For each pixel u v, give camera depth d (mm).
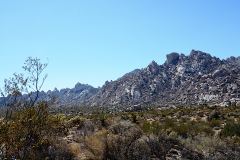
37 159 15242
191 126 30922
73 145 19266
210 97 165375
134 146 21078
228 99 152625
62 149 18016
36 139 10531
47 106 10469
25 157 10312
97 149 19922
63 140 19297
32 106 10273
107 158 19703
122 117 37719
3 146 10148
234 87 168125
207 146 24312
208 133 29312
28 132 10227
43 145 17000
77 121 25750
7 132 10047
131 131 23406
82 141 20734
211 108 66312
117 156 19906
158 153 21844
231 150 24172
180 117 46844
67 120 26359
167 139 23984
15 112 10156
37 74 10336
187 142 24406
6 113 10094
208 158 22281
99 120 27781
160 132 24891
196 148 23703
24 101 10242
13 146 10094
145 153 21016
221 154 23266
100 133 22156
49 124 10609
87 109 98875
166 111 59719
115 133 23750
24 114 10172
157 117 47125
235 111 53344
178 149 23047
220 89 170500
